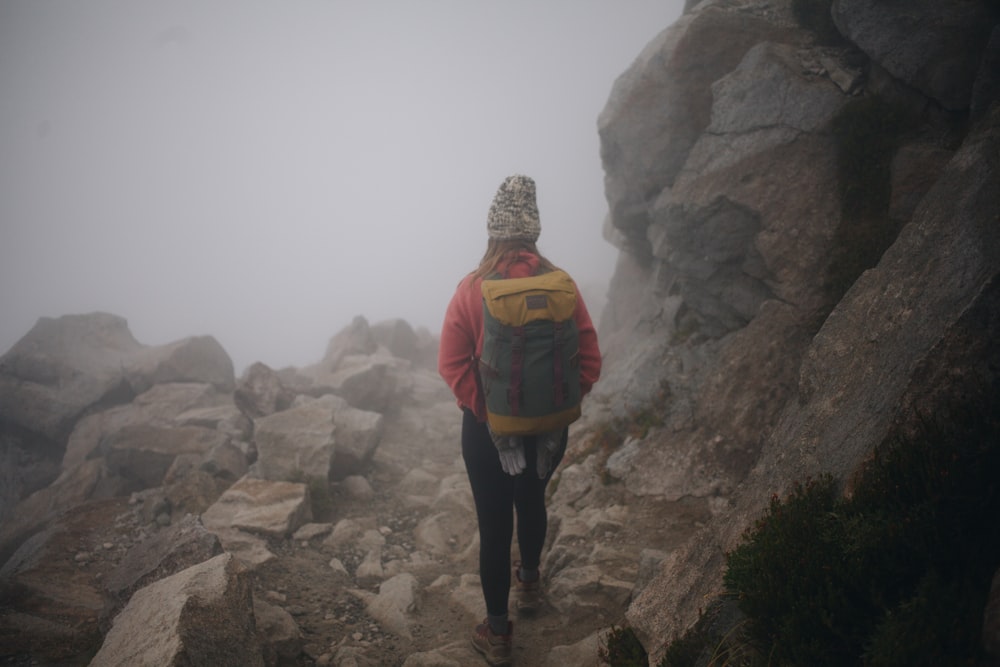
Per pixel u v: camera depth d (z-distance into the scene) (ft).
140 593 9.59
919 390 7.13
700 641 7.95
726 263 17.17
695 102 19.76
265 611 11.00
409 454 23.40
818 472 8.13
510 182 9.76
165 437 21.49
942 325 7.43
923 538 5.86
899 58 14.19
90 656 10.68
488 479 9.84
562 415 8.91
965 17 13.41
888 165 14.30
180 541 11.74
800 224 15.37
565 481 16.58
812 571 6.29
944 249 8.28
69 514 16.63
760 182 16.34
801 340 14.29
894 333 8.36
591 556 12.69
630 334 26.04
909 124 14.34
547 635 11.23
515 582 13.12
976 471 5.95
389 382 27.45
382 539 15.70
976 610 5.11
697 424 15.08
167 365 28.76
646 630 9.07
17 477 27.32
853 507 6.73
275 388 24.18
